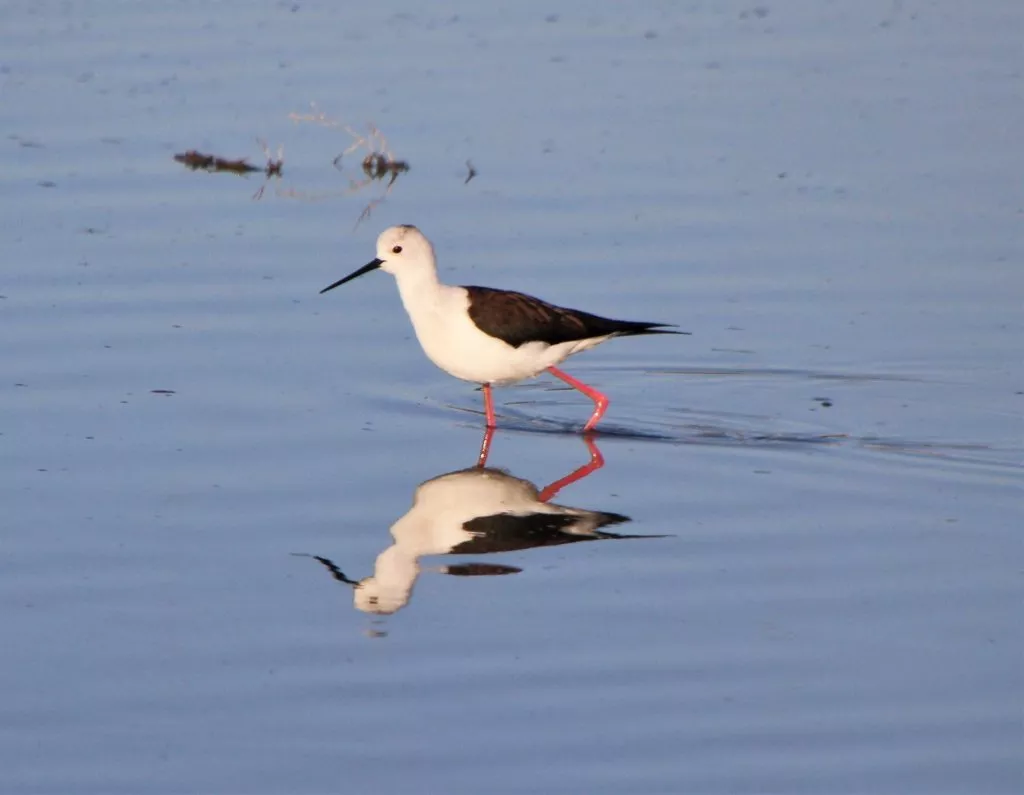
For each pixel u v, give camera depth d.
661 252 15.73
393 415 12.88
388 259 12.83
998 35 22.61
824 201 16.94
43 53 21.05
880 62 21.36
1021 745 8.39
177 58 20.95
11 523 10.75
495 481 11.74
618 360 14.20
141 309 14.28
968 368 13.66
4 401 12.57
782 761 8.26
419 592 10.02
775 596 9.96
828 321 14.52
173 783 8.03
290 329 14.17
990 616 9.69
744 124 19.05
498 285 14.87
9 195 16.64
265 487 11.44
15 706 8.69
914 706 8.74
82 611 9.69
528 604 9.88
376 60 21.06
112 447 11.92
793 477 11.81
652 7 23.86
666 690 8.90
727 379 13.73
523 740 8.41
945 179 17.52
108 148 18.05
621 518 11.12
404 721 8.57
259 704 8.73
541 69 20.78
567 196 17.03
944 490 11.53
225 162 17.69
